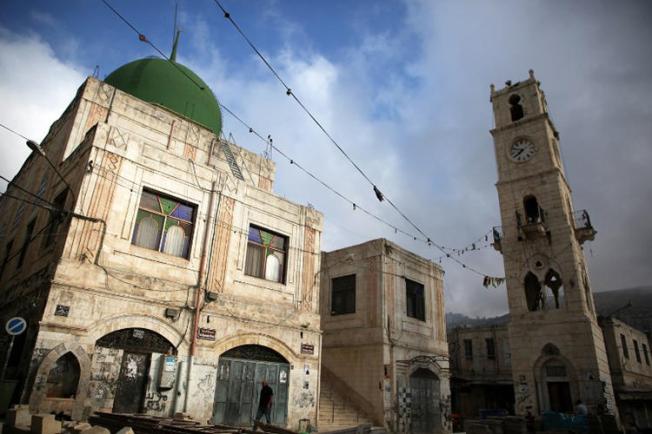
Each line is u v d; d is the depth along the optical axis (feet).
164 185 52.47
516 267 94.73
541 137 100.42
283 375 58.34
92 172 46.60
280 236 65.00
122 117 67.56
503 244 97.76
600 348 86.43
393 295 82.74
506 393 135.03
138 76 78.28
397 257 86.69
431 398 84.99
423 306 91.61
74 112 63.52
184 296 50.44
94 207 45.91
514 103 110.83
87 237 44.62
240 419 52.11
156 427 33.91
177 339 48.49
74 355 40.73
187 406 47.21
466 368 148.77
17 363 42.65
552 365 84.33
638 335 146.00
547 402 82.43
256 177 84.79
